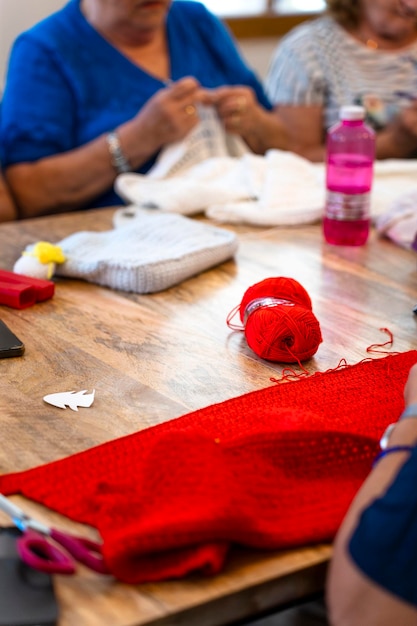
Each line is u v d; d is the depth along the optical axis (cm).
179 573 65
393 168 180
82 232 144
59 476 78
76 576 66
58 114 198
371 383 96
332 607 61
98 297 126
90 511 73
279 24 342
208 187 167
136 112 204
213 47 222
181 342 109
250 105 202
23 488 76
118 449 82
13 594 63
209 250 134
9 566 66
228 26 331
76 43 202
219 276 134
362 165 144
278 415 85
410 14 227
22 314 119
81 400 92
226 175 178
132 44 208
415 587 58
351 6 234
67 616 62
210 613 64
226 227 160
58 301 124
